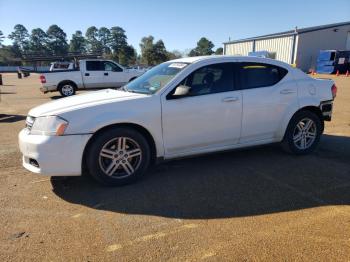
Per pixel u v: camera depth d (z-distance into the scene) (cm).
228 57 502
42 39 12131
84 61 1580
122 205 379
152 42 6400
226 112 480
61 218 350
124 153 429
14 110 1120
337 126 803
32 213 360
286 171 485
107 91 512
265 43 4200
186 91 439
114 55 7550
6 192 415
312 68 3828
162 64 549
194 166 505
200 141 473
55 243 303
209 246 297
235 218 348
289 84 536
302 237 311
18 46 11838
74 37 12038
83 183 442
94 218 350
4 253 288
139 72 1678
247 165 510
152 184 438
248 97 496
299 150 555
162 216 354
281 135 538
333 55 3300
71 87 1576
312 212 361
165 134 448
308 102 544
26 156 411
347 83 2138
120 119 416
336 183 442
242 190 419
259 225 334
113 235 316
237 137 501
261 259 278
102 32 11462
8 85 2544
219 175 469
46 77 1547
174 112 447
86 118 405
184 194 408
